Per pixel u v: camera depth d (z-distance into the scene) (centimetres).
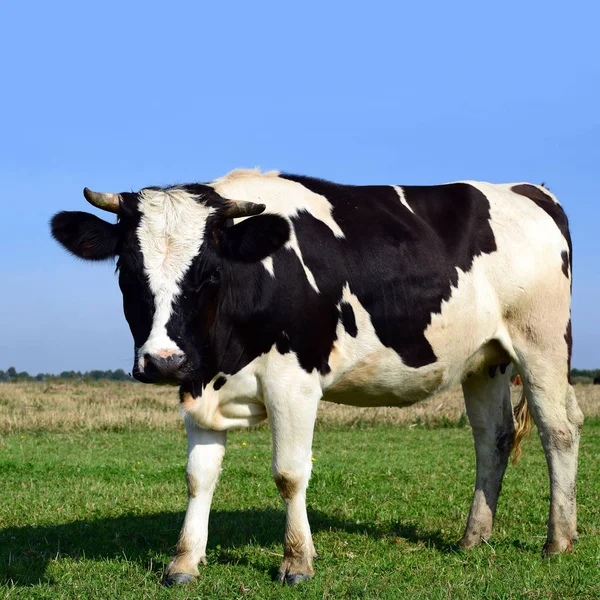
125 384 4991
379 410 2350
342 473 1247
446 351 700
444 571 640
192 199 594
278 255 621
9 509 922
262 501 998
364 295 658
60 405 2617
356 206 692
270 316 614
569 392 744
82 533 791
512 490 1063
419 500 994
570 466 720
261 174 695
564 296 744
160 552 718
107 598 566
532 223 745
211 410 631
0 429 1973
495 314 724
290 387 620
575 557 679
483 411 768
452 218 722
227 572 635
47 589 585
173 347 550
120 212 602
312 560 653
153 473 1245
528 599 551
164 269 565
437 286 685
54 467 1312
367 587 583
